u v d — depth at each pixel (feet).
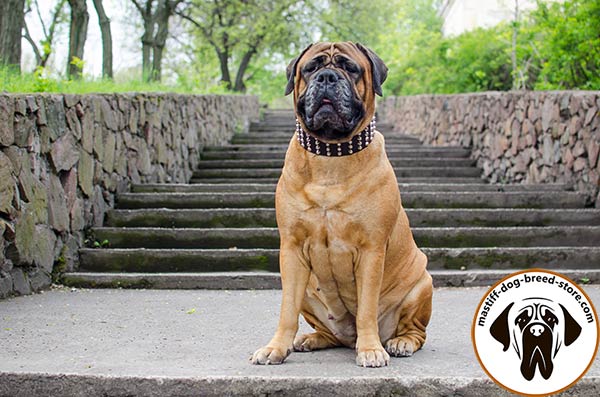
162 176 32.37
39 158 20.67
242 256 22.94
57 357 12.62
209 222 25.64
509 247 24.61
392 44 88.84
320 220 11.82
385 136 55.26
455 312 17.80
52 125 21.45
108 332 15.10
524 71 47.16
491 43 56.13
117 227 25.32
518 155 33.76
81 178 23.44
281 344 12.09
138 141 29.37
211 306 18.63
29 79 27.20
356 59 11.95
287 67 12.54
